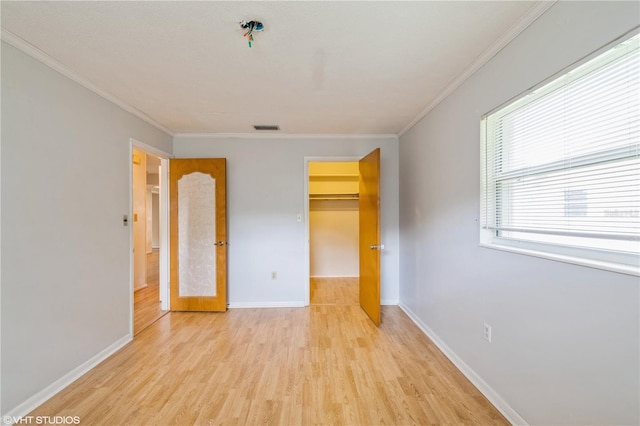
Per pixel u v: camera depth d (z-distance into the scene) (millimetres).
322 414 1776
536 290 1511
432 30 1668
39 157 1897
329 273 5645
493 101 1862
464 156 2223
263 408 1830
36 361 1856
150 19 1560
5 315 1687
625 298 1087
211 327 3160
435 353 2559
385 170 3938
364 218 3625
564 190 1419
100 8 1469
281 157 3881
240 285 3861
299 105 2838
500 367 1799
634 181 1126
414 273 3336
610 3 1130
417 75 2221
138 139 3037
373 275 3279
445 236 2541
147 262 7426
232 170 3846
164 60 1994
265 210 3871
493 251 1861
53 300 1987
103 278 2471
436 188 2734
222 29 1651
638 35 1045
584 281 1248
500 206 1916
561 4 1349
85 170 2287
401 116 3166
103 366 2334
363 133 3852
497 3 1444
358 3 1443
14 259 1736
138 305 3941
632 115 1113
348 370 2271
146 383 2096
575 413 1290
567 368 1330
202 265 3676
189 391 2002
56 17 1539
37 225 1881
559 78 1389
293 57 1965
